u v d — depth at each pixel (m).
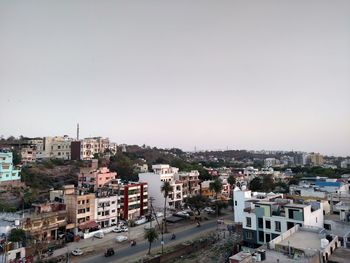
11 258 66.31
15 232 70.56
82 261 69.38
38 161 161.62
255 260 39.81
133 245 81.94
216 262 68.62
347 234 55.69
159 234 93.81
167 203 129.75
